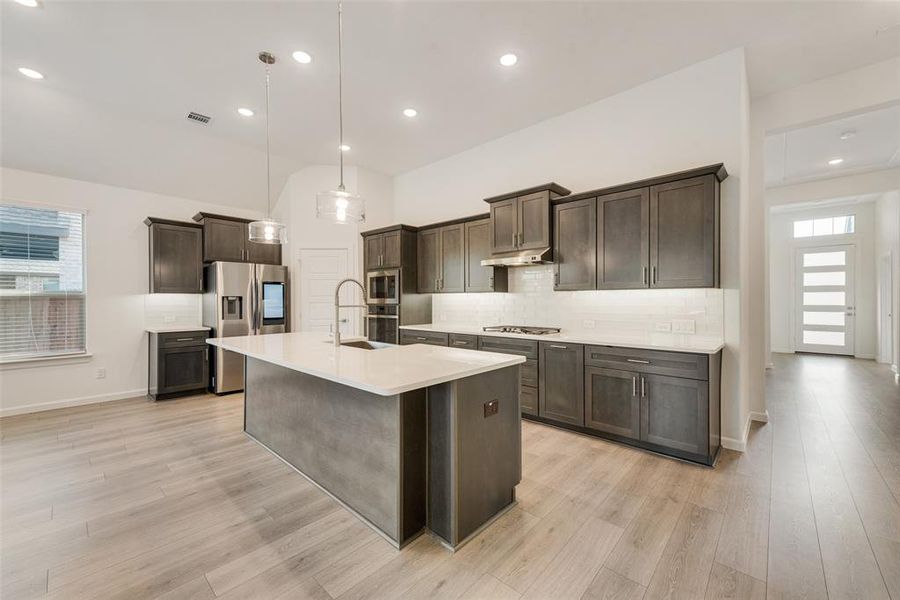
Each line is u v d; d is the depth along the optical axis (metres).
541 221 3.68
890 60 3.13
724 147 3.02
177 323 4.98
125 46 2.86
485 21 2.64
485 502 2.01
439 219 5.29
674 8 2.53
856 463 2.72
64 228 4.26
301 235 5.45
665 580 1.61
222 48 2.89
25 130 3.70
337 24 2.64
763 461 2.76
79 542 1.88
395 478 1.87
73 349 4.32
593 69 3.21
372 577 1.64
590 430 3.24
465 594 1.54
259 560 1.75
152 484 2.47
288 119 4.07
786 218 8.36
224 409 4.14
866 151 5.22
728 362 2.98
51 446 3.10
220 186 5.15
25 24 2.60
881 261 7.02
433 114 3.98
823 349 7.98
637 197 3.16
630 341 3.06
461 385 1.88
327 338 3.34
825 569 1.66
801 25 2.70
